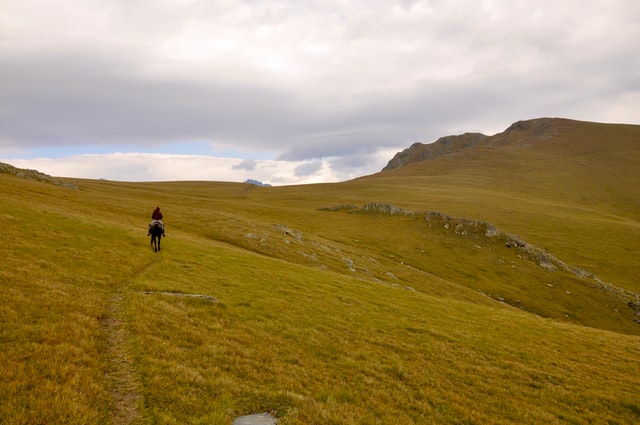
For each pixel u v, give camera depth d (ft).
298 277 126.62
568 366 78.69
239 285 97.19
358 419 43.93
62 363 40.86
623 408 62.49
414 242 304.71
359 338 74.90
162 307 65.57
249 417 39.86
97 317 56.54
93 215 182.91
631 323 236.63
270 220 329.93
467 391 59.72
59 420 32.40
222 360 51.65
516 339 95.04
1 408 32.09
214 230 214.28
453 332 91.09
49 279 66.95
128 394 39.24
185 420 36.81
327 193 642.22
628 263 341.82
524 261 293.43
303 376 52.54
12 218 116.16
